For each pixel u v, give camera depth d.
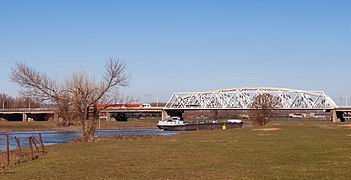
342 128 73.56
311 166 24.50
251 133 62.34
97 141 53.72
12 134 99.94
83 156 33.19
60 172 24.61
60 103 58.56
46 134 99.50
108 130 126.75
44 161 30.45
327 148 34.88
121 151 36.75
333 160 27.05
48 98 57.84
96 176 22.80
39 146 44.94
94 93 58.72
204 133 68.75
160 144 44.19
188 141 48.19
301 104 167.12
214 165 26.23
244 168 24.61
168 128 123.44
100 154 34.50
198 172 23.55
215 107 176.50
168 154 33.34
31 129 121.00
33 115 176.12
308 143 40.31
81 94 58.09
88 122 58.22
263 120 105.12
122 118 181.50
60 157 32.97
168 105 176.25
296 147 36.47
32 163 29.50
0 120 171.38
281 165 25.33
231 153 33.00
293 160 27.58
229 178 21.34
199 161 28.39
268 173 22.42
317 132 59.88
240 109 169.62
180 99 179.12
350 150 33.00
